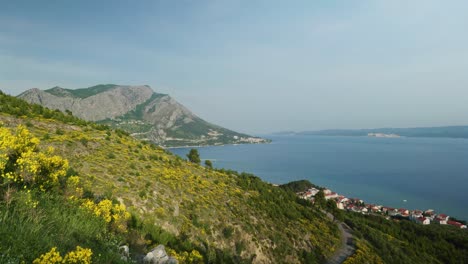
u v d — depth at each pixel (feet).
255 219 140.46
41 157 43.75
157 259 46.70
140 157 141.18
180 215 99.25
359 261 144.46
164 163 157.89
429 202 476.54
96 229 43.09
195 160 255.91
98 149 123.13
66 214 39.83
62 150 101.60
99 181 85.56
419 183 617.21
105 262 33.37
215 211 120.67
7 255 22.84
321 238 168.86
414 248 234.17
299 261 127.03
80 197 51.85
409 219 379.96
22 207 32.94
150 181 111.24
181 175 146.92
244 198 164.04
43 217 34.73
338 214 234.58
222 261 84.74
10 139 40.78
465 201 477.36
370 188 582.76
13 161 40.93
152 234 65.62
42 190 41.37
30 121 122.52
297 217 189.16
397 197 513.45
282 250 125.39
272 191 233.55
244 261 98.94
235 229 115.14
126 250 43.19
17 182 38.78
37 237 28.84
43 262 23.29
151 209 88.74
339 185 609.42
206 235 97.35
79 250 27.09
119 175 100.48
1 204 31.78
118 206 55.93
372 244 199.82
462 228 341.62
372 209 419.33
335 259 150.00
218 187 162.20
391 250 196.75
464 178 653.30
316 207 267.39
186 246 77.41
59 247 29.68
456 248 263.08
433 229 319.27
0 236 25.39
